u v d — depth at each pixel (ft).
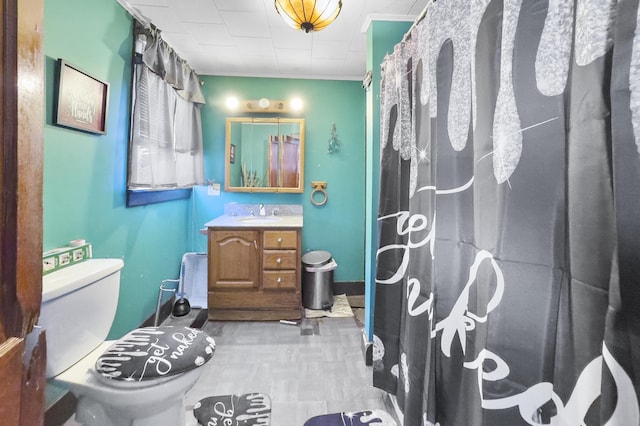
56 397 4.63
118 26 6.16
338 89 10.76
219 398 5.59
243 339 7.80
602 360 1.88
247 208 10.64
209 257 8.76
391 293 5.44
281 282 8.85
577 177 2.10
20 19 1.26
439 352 3.72
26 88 1.30
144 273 7.45
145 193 7.29
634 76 1.70
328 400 5.57
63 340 3.89
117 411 4.04
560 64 2.21
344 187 10.93
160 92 7.50
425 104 4.32
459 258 3.46
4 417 1.16
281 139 10.66
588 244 2.03
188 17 6.99
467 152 3.38
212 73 10.42
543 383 2.30
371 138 6.68
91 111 5.33
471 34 3.12
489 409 2.58
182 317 8.94
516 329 2.46
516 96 2.47
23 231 1.28
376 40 6.66
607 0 1.89
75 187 5.07
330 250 11.01
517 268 2.46
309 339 7.83
